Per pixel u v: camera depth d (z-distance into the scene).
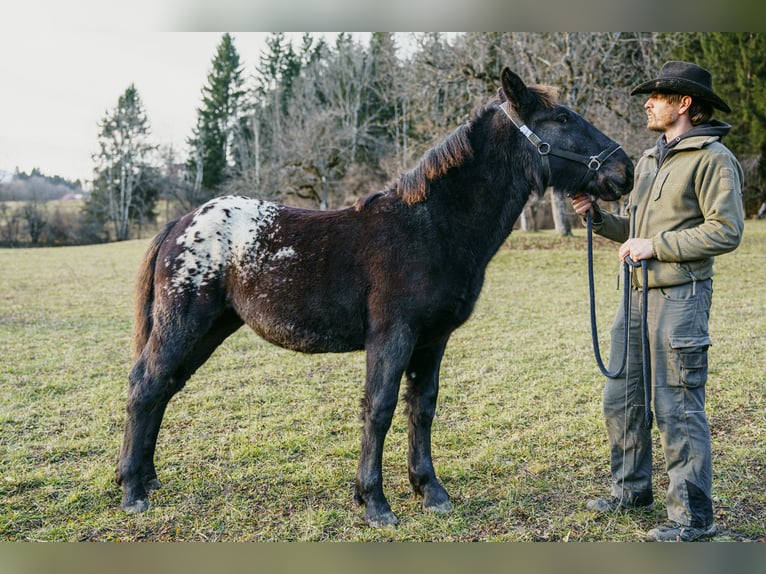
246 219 3.12
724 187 2.46
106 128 34.81
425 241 2.80
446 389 5.00
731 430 3.89
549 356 6.02
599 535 2.71
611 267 12.70
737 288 9.50
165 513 2.95
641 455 2.88
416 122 21.50
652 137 15.12
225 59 38.88
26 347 6.62
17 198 31.94
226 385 5.21
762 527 2.71
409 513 2.97
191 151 38.72
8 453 3.65
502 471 3.42
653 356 2.65
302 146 26.30
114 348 6.62
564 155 2.87
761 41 20.41
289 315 2.98
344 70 32.88
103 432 4.05
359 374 5.55
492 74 15.98
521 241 17.06
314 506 3.04
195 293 3.04
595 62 15.32
